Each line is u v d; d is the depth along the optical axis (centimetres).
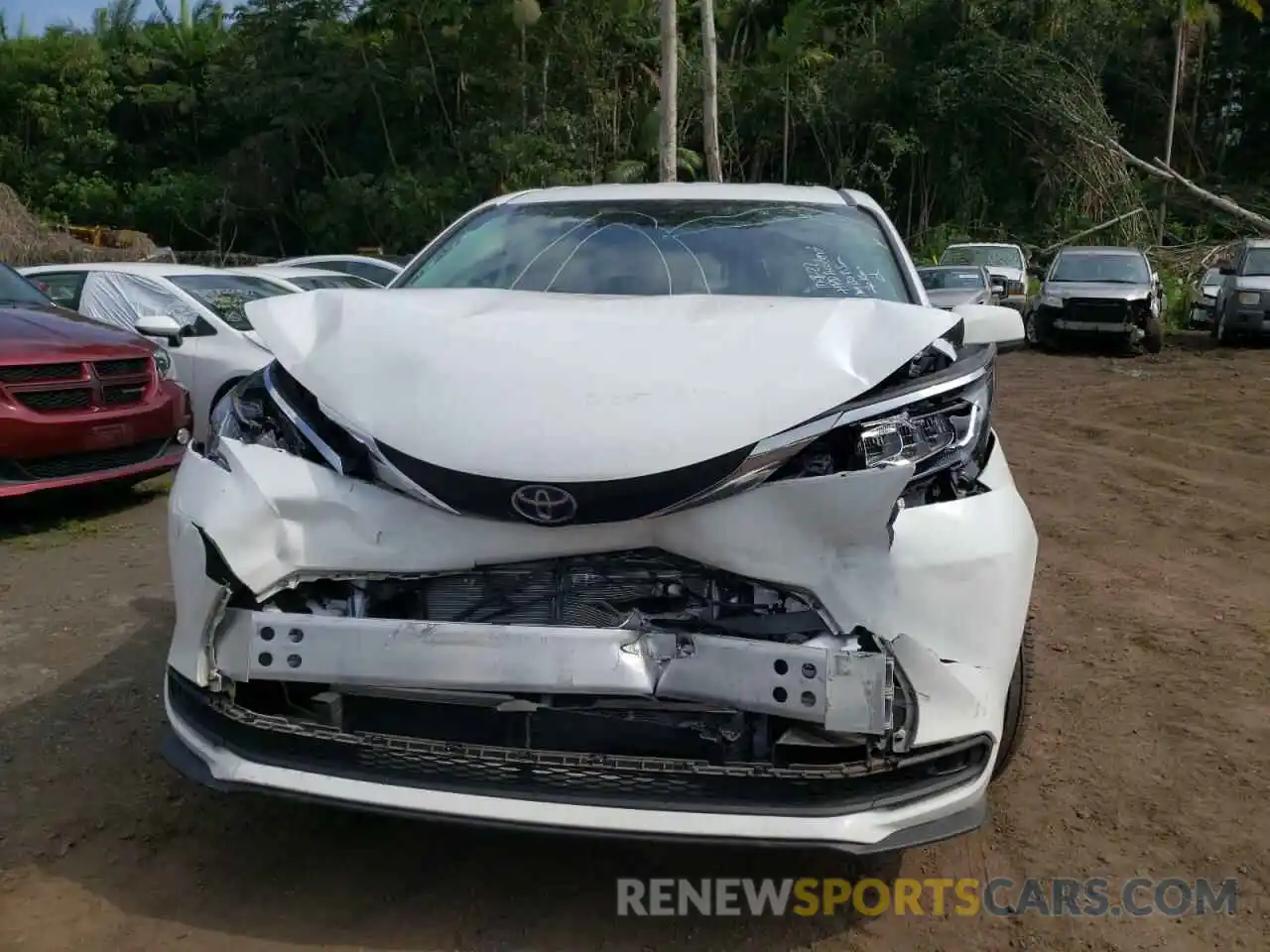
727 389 245
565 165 2586
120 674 400
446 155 2791
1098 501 718
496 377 253
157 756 337
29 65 3416
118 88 3462
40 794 312
